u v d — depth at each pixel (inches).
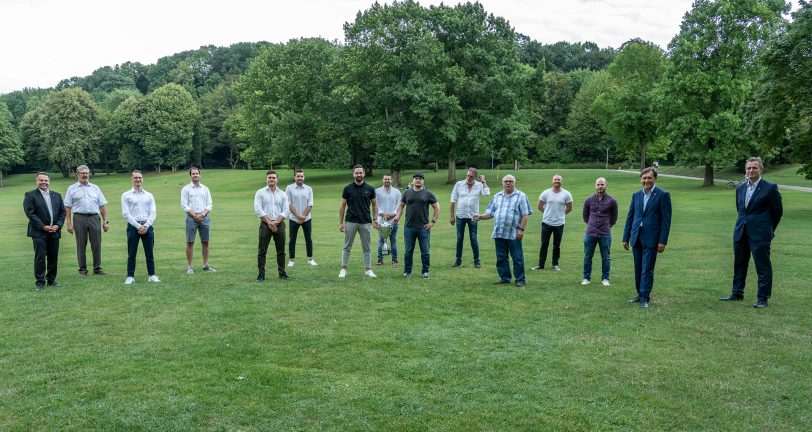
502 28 1878.7
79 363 230.5
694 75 1514.5
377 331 274.2
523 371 222.4
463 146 1856.5
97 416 182.7
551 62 4005.9
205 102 3634.4
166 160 3201.3
